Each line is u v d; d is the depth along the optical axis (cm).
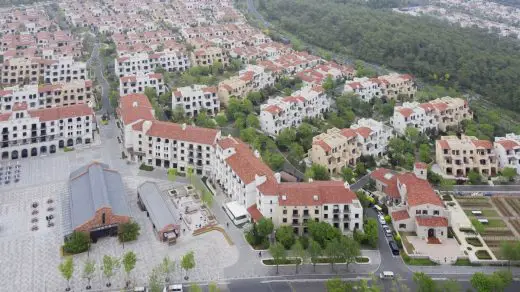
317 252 17412
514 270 18125
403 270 17862
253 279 17275
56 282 16875
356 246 17688
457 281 17300
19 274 17225
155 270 16888
